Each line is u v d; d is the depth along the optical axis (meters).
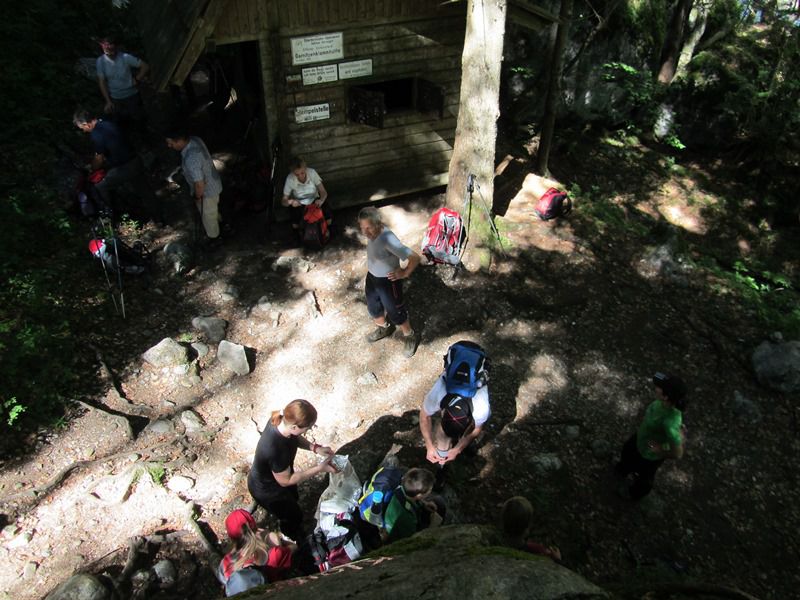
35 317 6.45
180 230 8.29
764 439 6.63
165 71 7.25
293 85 7.74
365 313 7.46
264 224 8.63
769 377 7.07
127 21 11.51
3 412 5.56
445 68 8.52
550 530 5.45
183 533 5.05
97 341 6.59
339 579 2.97
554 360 7.13
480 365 5.04
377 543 4.29
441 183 9.45
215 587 4.74
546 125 10.48
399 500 4.20
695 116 14.28
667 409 5.08
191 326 7.02
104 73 8.91
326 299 7.62
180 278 7.63
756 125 13.19
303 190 7.68
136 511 5.19
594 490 5.88
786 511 6.02
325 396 6.48
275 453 4.27
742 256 12.02
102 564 4.76
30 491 5.16
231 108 10.73
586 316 7.72
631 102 14.23
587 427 6.44
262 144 9.01
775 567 5.55
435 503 4.60
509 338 7.35
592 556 5.34
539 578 2.76
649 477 5.50
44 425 5.66
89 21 10.99
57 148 8.66
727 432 6.64
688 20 14.61
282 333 7.12
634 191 12.85
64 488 5.28
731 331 7.82
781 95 12.86
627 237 9.23
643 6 13.60
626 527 5.64
